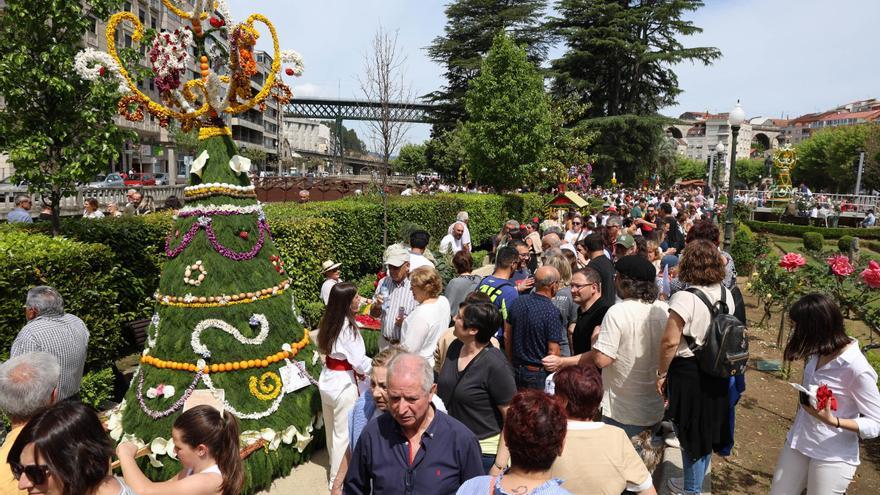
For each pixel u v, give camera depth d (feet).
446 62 134.21
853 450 11.21
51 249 18.45
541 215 86.28
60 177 21.57
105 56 15.26
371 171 85.51
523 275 22.70
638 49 129.18
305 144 383.45
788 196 129.29
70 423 7.41
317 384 16.57
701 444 12.66
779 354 27.91
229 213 15.35
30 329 13.12
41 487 7.32
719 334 12.06
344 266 38.17
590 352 13.66
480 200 64.54
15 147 20.99
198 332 14.74
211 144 15.58
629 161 132.16
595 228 35.58
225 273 15.08
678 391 12.71
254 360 15.14
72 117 22.21
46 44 21.63
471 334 11.63
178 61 15.01
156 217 26.18
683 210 60.49
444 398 12.07
